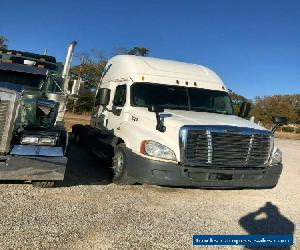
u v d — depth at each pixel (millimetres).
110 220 5754
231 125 7449
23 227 5062
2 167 6227
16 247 4445
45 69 8852
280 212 7445
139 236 5250
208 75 9906
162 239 5246
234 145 7332
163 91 8891
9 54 8812
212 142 7164
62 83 8711
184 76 9438
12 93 6219
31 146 6457
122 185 7965
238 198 8148
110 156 8672
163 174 7020
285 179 11461
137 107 8492
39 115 7762
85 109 31375
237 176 7410
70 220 5543
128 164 7508
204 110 8977
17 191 6641
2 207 5723
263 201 8180
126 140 7910
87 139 11328
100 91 9664
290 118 78688
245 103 10008
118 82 9461
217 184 7301
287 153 20453
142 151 7246
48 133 6598
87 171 9094
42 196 6531
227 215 6785
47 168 6445
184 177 7051
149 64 9375
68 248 4594
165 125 7320
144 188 7934
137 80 8844
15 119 6320
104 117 9852
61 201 6375
